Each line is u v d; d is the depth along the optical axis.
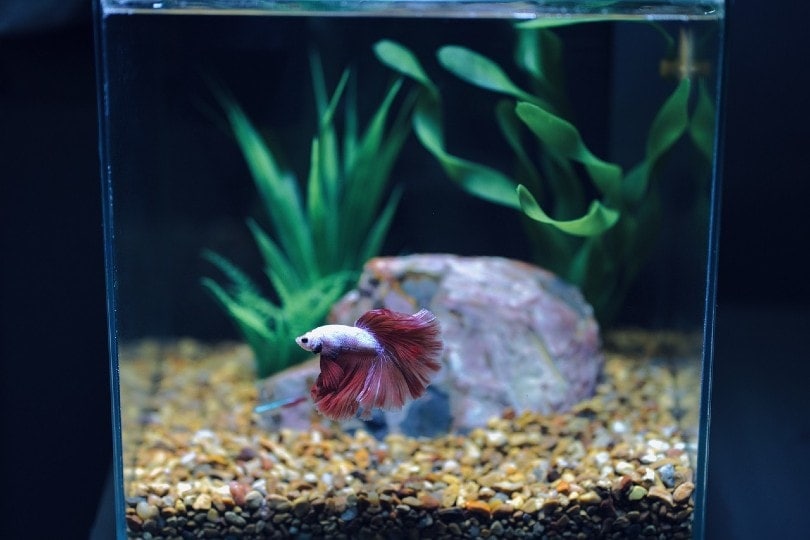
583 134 0.82
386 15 0.79
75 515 0.81
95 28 0.67
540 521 0.69
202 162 0.87
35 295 0.86
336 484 0.71
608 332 0.83
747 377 0.84
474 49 0.81
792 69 0.82
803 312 0.84
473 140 0.83
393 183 0.85
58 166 0.85
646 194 0.80
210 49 0.84
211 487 0.70
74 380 0.86
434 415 0.77
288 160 0.87
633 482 0.69
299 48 0.84
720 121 0.66
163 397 0.84
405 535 0.69
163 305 0.89
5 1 0.79
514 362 0.79
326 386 0.65
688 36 0.74
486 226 0.84
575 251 0.82
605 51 0.80
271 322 0.88
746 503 0.76
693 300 0.72
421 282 0.82
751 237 0.84
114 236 0.68
